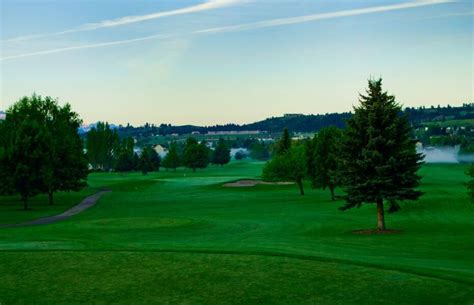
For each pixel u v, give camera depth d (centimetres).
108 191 10106
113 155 19000
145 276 2047
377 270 2102
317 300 1769
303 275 2036
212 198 8475
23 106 8769
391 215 5169
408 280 1958
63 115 9062
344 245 3269
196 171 18925
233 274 2056
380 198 4097
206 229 4372
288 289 1878
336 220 4941
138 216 5678
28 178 6681
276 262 2231
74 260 2289
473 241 3428
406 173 4053
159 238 3834
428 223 4509
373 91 4147
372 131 4031
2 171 6688
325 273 2059
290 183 11219
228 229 4369
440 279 1964
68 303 1770
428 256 2792
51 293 1867
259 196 8738
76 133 9262
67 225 4678
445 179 10094
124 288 1914
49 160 6931
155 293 1858
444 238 3616
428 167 14325
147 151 19675
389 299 1764
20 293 1869
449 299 1741
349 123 4200
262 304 1742
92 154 17938
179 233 4134
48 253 2423
